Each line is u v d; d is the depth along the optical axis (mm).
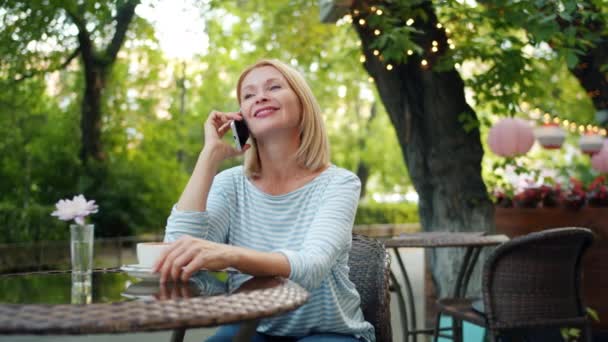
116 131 14117
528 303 2699
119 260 11469
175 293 1299
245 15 12930
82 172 13258
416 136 5328
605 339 4559
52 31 8094
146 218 13609
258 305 1179
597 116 5484
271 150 1823
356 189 1772
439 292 5297
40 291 1371
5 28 7473
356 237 2104
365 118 20812
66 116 13516
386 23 4938
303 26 9664
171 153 16453
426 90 5246
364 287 2002
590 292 4695
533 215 4902
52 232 11375
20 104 12000
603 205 4742
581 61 5195
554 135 6402
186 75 16094
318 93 17188
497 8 4863
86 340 4844
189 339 5121
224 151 1795
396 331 5047
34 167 13102
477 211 5254
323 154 1833
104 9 6617
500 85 5559
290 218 1784
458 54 5160
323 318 1731
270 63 1837
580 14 4500
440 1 4984
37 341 4660
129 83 14633
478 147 5316
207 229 1722
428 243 3443
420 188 5426
